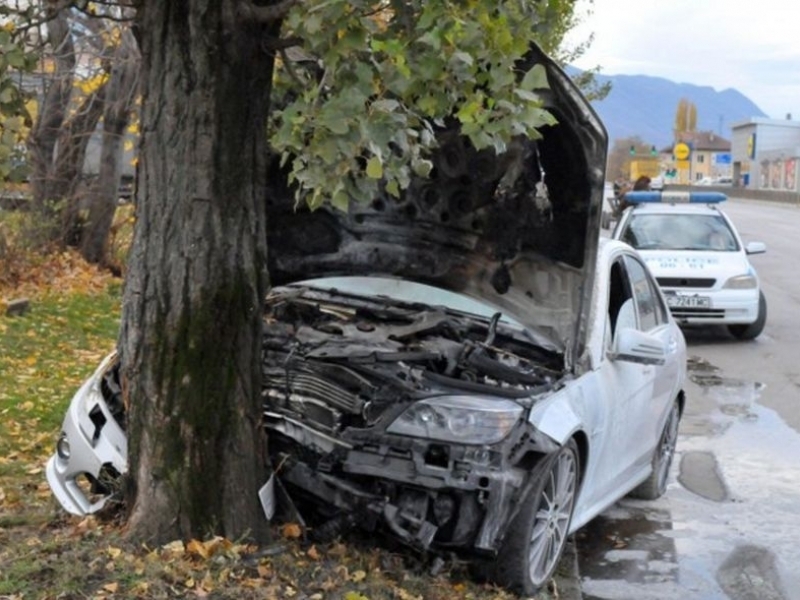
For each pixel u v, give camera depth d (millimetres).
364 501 5828
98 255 18734
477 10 4602
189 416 5445
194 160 5312
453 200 6855
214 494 5520
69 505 6152
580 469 6742
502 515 5816
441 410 5750
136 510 5570
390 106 4414
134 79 17594
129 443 5586
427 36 4492
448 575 6051
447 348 6379
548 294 6895
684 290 16953
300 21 4582
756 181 108562
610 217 25484
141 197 5414
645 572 7168
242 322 5520
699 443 10859
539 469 6039
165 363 5430
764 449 10656
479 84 4750
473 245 7043
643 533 7992
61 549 5559
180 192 5332
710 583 6977
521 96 4703
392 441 5766
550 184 6469
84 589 5133
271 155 6785
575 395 6547
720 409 12508
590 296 6688
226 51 5230
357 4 4352
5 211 17312
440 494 5793
